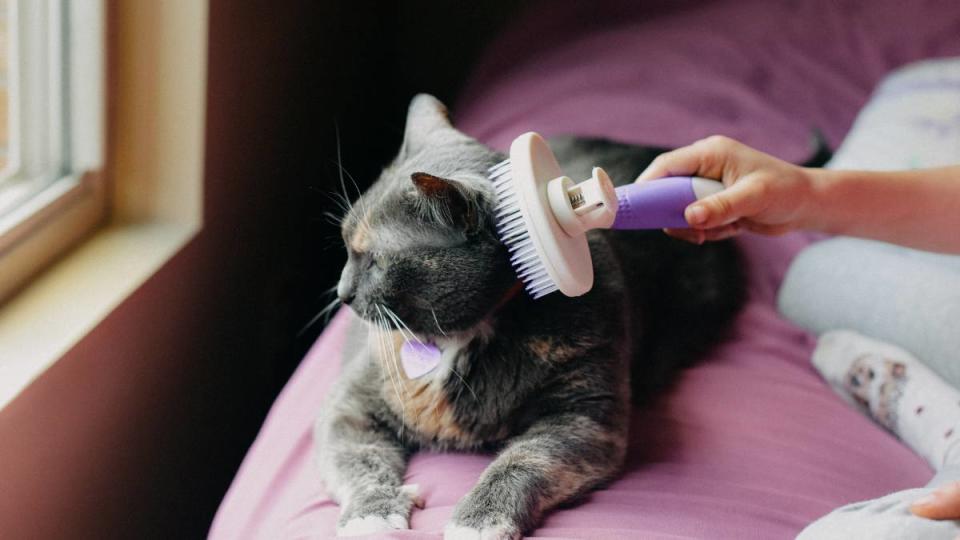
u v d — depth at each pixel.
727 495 1.07
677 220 1.07
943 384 1.22
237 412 1.78
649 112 1.94
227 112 1.53
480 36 2.82
